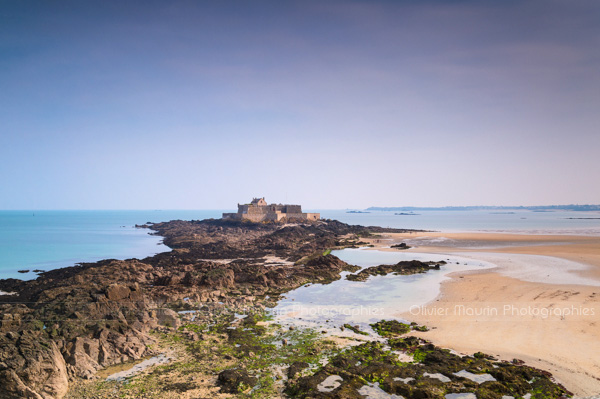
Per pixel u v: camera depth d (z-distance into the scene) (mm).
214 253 84812
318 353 27734
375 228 162375
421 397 21078
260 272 55688
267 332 32500
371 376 23719
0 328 27516
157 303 41375
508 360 25797
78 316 30844
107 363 26281
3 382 21031
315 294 46594
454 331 31641
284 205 164875
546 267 62219
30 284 51719
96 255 89500
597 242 100750
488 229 165375
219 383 23641
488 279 52500
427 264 66125
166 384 23531
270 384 23469
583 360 25453
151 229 184875
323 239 105438
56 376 22609
